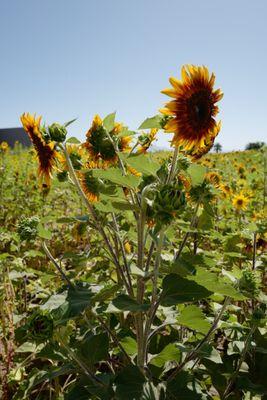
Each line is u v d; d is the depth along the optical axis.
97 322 0.74
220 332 1.00
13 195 2.46
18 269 0.98
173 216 0.49
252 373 0.73
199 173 0.62
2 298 0.94
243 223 1.55
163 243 0.57
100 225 0.62
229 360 0.75
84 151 0.74
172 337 0.80
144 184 0.64
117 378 0.50
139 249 0.59
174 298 0.51
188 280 0.51
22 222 0.69
